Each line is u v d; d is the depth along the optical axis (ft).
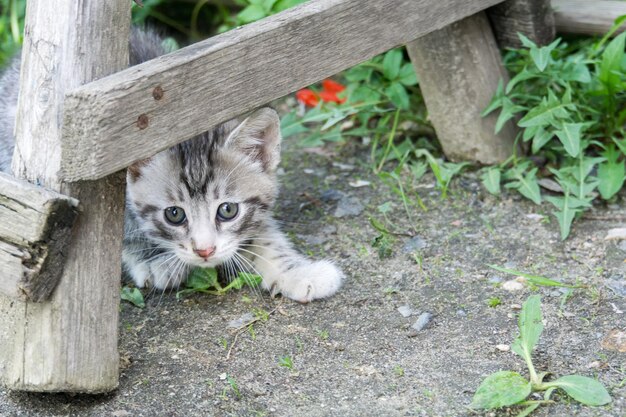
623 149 3.73
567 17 3.92
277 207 3.83
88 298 3.15
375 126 4.12
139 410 3.20
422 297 3.49
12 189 3.07
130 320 3.45
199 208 3.51
